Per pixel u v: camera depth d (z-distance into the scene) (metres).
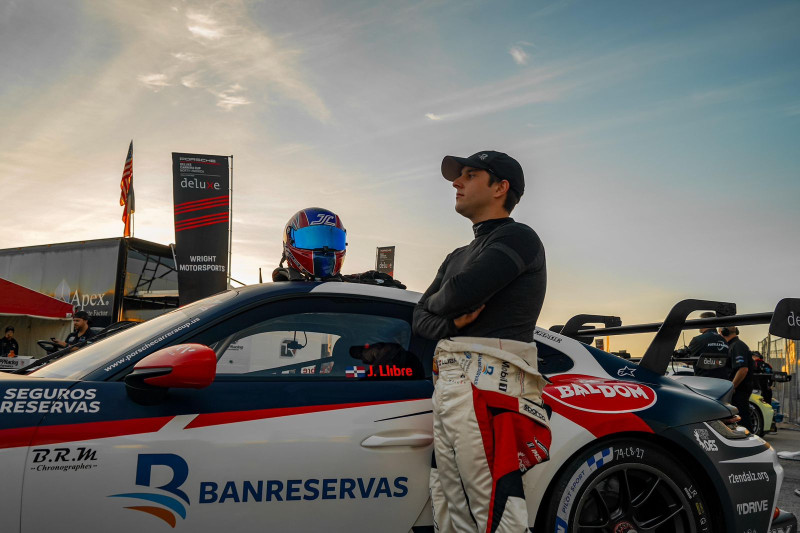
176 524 1.99
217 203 10.78
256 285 2.54
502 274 1.98
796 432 11.07
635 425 2.42
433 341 2.49
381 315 2.49
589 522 2.42
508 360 1.98
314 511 2.11
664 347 2.82
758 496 2.60
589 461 2.37
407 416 2.28
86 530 1.92
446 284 2.02
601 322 3.60
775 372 11.14
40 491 1.90
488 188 2.21
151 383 1.99
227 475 2.04
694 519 2.47
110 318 14.12
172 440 2.03
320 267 2.78
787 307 2.47
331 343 2.39
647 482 2.50
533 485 2.28
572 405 2.40
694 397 2.66
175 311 2.56
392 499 2.20
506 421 1.94
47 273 14.94
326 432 2.17
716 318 2.73
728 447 2.58
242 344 2.29
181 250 10.62
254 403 2.17
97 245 14.55
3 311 12.52
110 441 1.98
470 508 1.97
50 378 2.15
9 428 1.93
